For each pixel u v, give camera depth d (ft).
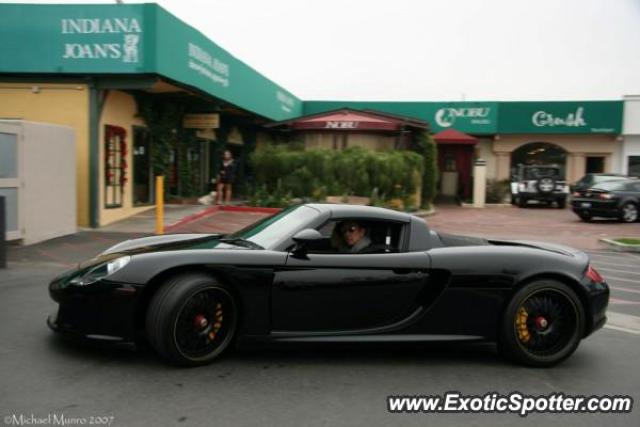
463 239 17.10
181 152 55.01
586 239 44.86
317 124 63.26
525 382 13.26
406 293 14.02
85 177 39.96
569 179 88.79
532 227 52.95
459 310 14.23
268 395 11.74
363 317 13.91
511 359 14.56
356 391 12.19
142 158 47.83
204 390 11.84
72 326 13.11
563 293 14.37
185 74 42.78
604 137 86.99
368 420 10.77
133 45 37.88
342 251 14.71
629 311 21.03
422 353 15.17
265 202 52.29
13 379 12.09
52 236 34.58
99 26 38.04
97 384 11.94
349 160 55.83
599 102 83.82
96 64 38.27
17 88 39.99
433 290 14.25
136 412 10.69
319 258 13.65
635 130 84.02
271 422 10.49
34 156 32.53
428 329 14.23
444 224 53.98
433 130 87.56
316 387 12.30
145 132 48.01
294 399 11.60
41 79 39.75
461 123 86.69
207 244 14.78
